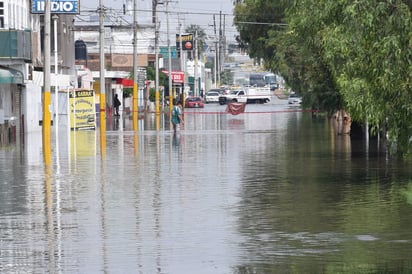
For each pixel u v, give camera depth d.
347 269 24.69
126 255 27.08
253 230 31.42
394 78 32.94
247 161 59.75
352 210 36.03
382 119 37.47
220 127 111.69
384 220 33.34
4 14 97.06
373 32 33.09
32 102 101.88
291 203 38.38
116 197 40.84
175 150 70.69
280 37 109.62
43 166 56.94
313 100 88.94
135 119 129.50
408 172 51.16
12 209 37.28
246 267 25.06
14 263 26.02
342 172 51.53
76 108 105.44
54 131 102.31
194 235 30.47
